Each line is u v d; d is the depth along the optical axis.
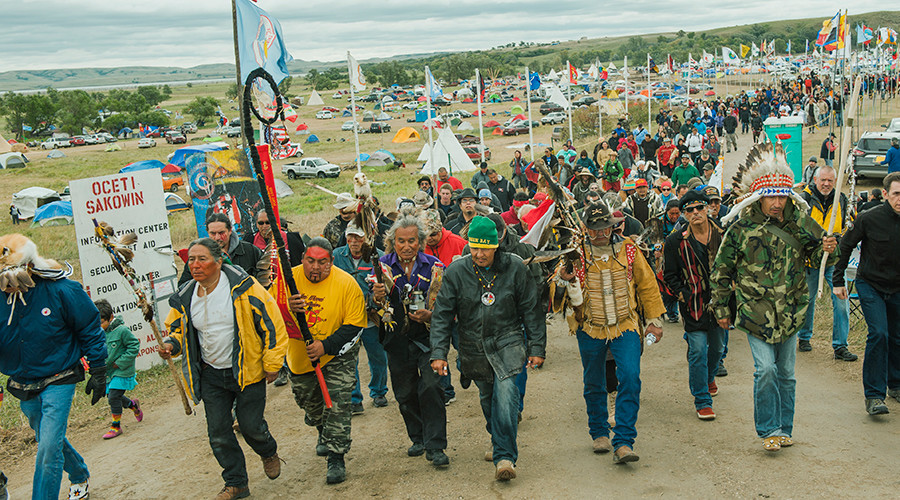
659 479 5.36
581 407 7.16
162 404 8.38
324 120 107.94
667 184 10.98
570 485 5.37
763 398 5.60
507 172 34.00
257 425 5.39
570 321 5.83
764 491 5.03
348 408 5.83
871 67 61.16
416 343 5.96
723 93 87.19
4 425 7.80
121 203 9.58
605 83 99.25
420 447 6.22
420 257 6.04
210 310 5.25
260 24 11.84
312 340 5.61
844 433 5.93
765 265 5.59
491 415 5.63
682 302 6.52
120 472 6.32
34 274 5.15
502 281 5.44
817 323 9.14
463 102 116.25
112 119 120.56
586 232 5.75
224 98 185.62
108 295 9.46
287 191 37.94
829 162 22.20
